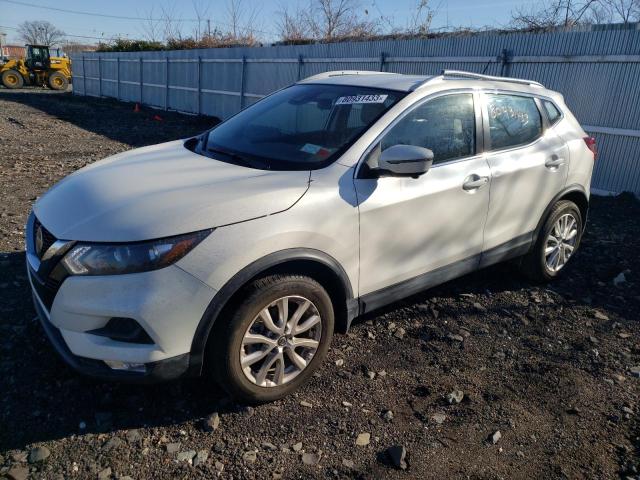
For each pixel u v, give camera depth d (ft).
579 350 12.30
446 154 11.94
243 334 9.01
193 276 8.36
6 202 21.90
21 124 52.21
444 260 12.25
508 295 14.93
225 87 59.21
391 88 11.91
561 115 15.40
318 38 64.59
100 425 9.03
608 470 8.66
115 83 91.25
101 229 8.43
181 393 9.95
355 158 10.40
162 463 8.31
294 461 8.52
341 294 10.40
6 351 10.83
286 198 9.31
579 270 17.01
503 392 10.57
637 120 25.48
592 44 26.61
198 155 11.67
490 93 13.26
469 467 8.59
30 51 115.75
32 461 8.16
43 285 8.79
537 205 14.38
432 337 12.50
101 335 8.39
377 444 8.99
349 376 10.80
